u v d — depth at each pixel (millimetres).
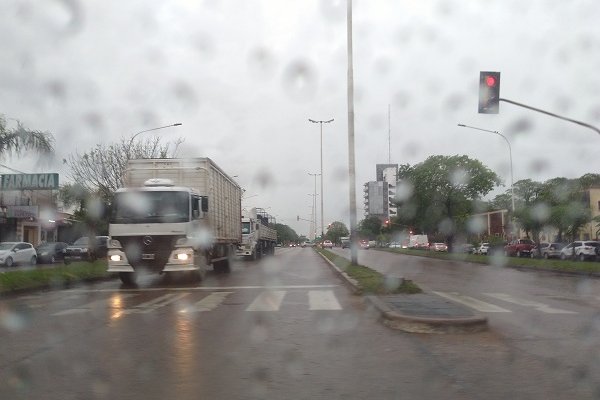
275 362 6777
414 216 45688
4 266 29500
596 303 12609
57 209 43469
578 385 5773
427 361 6785
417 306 10391
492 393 5500
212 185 20031
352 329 8961
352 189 22562
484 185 42625
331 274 21875
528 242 46312
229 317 10227
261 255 39375
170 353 7270
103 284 17844
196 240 17016
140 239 16281
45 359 6965
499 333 8594
